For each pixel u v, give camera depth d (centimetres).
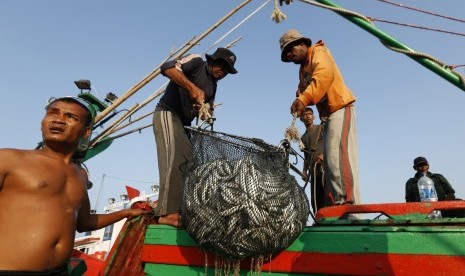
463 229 211
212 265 273
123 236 335
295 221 244
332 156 361
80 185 247
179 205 317
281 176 255
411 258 217
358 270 229
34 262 204
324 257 241
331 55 390
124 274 325
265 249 240
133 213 329
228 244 239
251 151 266
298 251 250
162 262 299
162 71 341
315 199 488
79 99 256
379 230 232
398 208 259
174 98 359
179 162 334
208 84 375
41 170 224
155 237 310
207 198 246
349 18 262
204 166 265
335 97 376
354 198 344
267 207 233
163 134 349
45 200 218
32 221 210
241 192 236
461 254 206
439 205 247
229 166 253
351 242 236
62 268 223
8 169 214
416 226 226
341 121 367
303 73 406
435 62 242
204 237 246
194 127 287
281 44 409
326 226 256
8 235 204
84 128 253
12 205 210
